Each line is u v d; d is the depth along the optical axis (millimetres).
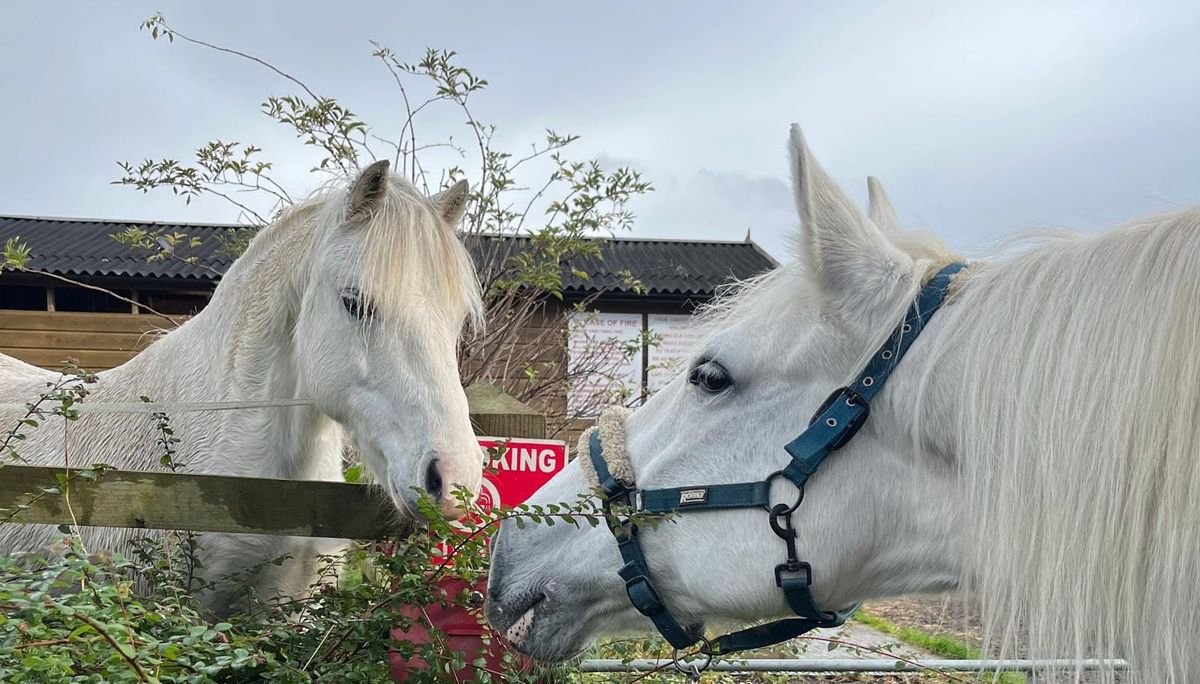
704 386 1606
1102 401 1252
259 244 2551
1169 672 1183
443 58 4316
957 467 1421
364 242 2180
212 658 1600
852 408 1466
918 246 1578
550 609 1726
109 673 1438
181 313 9664
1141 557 1220
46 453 2564
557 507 1658
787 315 1557
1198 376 1179
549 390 5258
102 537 2330
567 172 4594
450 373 2174
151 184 4098
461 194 2469
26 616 1478
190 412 2465
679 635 1646
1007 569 1311
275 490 2197
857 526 1482
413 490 1987
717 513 1565
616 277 9188
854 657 3934
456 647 2094
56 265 8898
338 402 2232
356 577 2867
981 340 1384
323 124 4191
